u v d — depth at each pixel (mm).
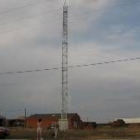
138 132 64188
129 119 140250
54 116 125750
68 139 46719
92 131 70125
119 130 74438
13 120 130875
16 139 47688
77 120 123938
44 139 46125
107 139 45000
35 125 128125
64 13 91000
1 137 50844
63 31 91375
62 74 95312
